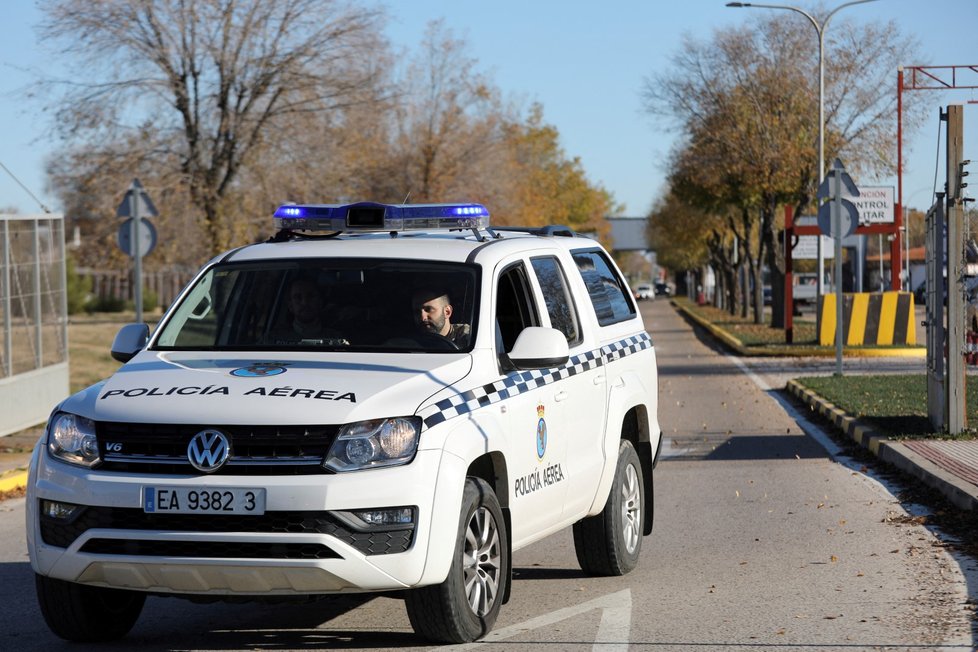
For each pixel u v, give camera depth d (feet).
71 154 173.47
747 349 188.55
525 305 43.19
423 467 34.22
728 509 62.69
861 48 254.68
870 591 44.32
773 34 259.19
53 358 108.17
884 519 58.39
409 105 260.62
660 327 315.37
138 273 112.37
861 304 187.83
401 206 46.14
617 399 47.85
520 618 41.34
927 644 36.99
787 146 253.03
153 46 171.22
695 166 271.28
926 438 79.30
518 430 39.04
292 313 41.22
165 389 35.83
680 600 43.78
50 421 36.55
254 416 33.88
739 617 41.09
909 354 176.24
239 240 179.01
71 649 38.40
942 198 79.97
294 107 177.37
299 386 35.37
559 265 46.80
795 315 355.56
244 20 173.88
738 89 260.01
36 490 35.58
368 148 226.99
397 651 36.86
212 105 174.91
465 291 40.68
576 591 45.60
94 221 186.39
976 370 122.83
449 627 35.91
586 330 46.70
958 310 79.30
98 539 34.27
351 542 33.40
